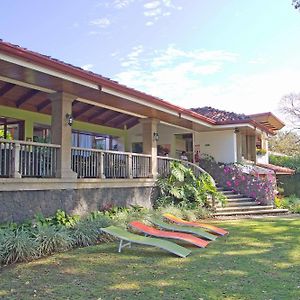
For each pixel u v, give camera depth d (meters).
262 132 21.77
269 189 16.94
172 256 7.59
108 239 9.12
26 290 5.36
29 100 13.07
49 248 7.61
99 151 11.62
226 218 14.31
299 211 16.50
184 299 4.94
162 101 12.70
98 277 6.06
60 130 10.26
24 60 7.64
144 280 5.88
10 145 8.88
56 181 9.80
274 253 7.87
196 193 15.11
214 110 21.59
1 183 8.34
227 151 19.48
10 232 7.46
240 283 5.66
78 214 10.49
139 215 11.23
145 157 14.23
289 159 27.14
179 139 20.70
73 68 8.77
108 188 11.84
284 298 4.97
